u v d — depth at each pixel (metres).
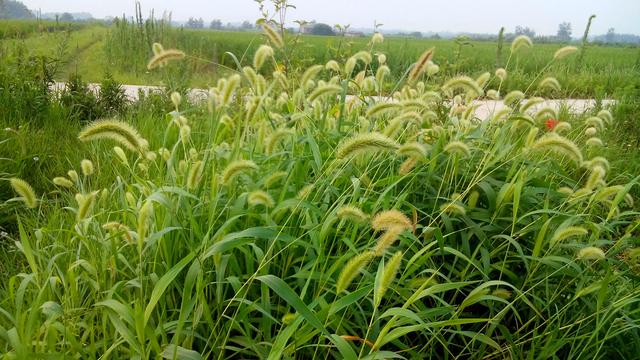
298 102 3.96
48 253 2.79
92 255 2.50
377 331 2.41
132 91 11.52
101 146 5.41
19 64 7.88
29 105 6.52
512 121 3.57
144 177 3.93
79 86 7.48
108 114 7.25
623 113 9.10
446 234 3.01
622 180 5.89
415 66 3.47
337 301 1.99
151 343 1.98
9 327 2.46
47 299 2.43
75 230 2.79
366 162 3.42
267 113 3.47
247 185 2.89
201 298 2.14
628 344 2.86
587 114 9.13
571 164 5.21
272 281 1.91
